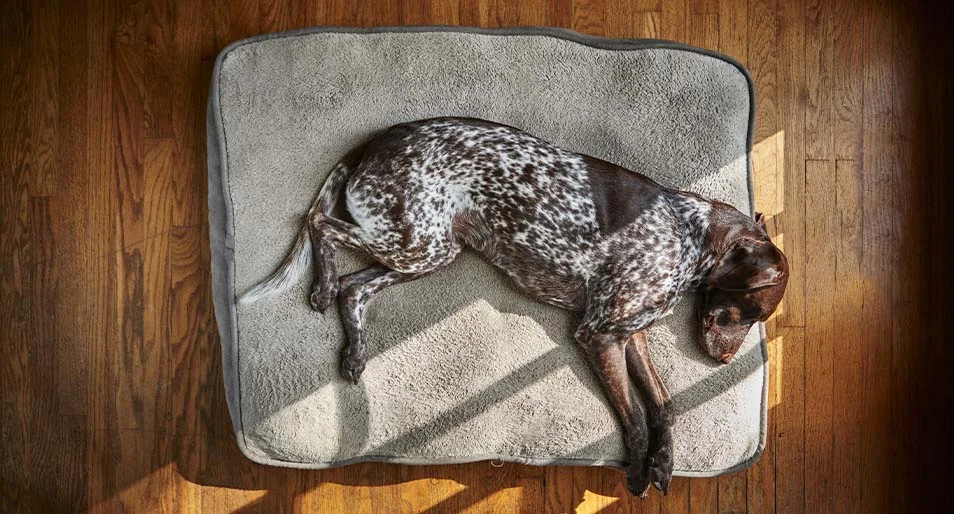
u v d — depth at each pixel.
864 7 1.99
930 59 1.98
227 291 1.79
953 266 2.00
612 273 1.70
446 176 1.70
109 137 1.94
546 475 1.95
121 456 1.92
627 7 1.99
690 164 1.85
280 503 1.92
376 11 1.97
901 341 2.00
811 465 1.98
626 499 1.96
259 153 1.81
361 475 1.93
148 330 1.93
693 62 1.87
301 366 1.77
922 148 1.98
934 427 2.00
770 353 1.99
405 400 1.80
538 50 1.86
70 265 1.93
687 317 1.84
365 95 1.83
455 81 1.85
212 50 1.95
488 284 1.80
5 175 1.94
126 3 1.95
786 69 2.00
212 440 1.92
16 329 1.92
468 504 1.94
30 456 1.92
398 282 1.78
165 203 1.94
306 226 1.78
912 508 1.98
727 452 1.84
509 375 1.80
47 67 1.94
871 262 2.00
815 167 2.00
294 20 1.96
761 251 1.73
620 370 1.75
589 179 1.71
